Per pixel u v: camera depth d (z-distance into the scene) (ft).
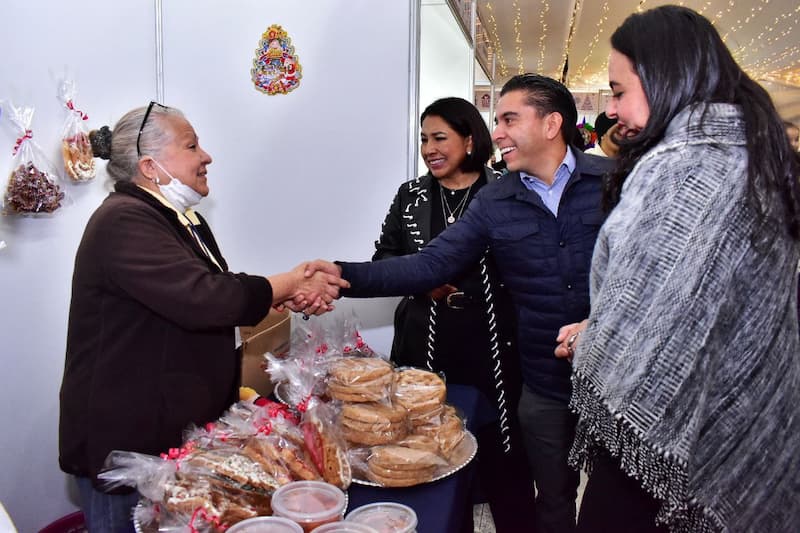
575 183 5.33
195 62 7.47
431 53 10.59
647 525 3.49
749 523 3.12
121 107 7.23
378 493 3.78
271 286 4.72
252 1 7.44
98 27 6.97
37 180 6.04
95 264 4.25
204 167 5.09
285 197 7.79
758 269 3.03
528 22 26.27
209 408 4.51
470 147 6.82
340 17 7.48
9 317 6.17
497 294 6.42
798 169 3.15
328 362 4.52
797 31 24.48
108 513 4.26
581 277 5.38
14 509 6.33
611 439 3.26
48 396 6.72
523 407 5.94
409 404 4.24
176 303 4.13
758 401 3.07
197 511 3.14
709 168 3.08
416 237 6.93
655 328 3.03
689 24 3.34
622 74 3.54
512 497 6.57
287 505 3.17
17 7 6.14
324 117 7.65
